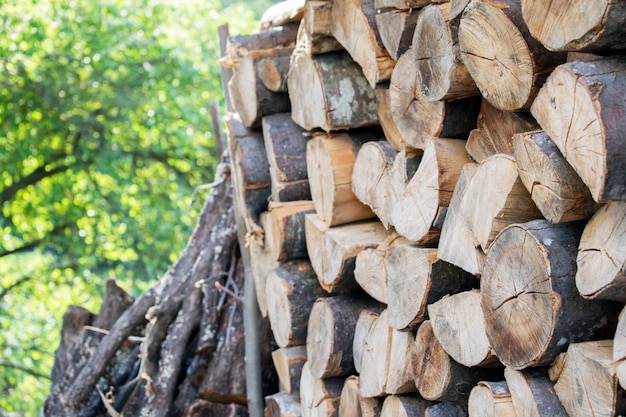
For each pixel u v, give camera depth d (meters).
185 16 11.93
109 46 11.16
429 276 2.75
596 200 1.97
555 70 2.06
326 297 3.59
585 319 2.16
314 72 3.34
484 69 2.37
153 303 5.16
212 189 5.28
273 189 3.95
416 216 2.79
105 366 5.09
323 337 3.49
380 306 3.41
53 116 11.69
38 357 10.82
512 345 2.31
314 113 3.40
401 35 2.80
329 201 3.42
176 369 4.82
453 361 2.75
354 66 3.35
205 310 4.87
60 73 11.31
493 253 2.34
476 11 2.34
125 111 11.70
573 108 2.01
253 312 4.53
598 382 2.10
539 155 2.14
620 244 2.00
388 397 3.16
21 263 12.51
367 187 3.21
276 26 4.15
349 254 3.29
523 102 2.27
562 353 2.22
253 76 3.96
